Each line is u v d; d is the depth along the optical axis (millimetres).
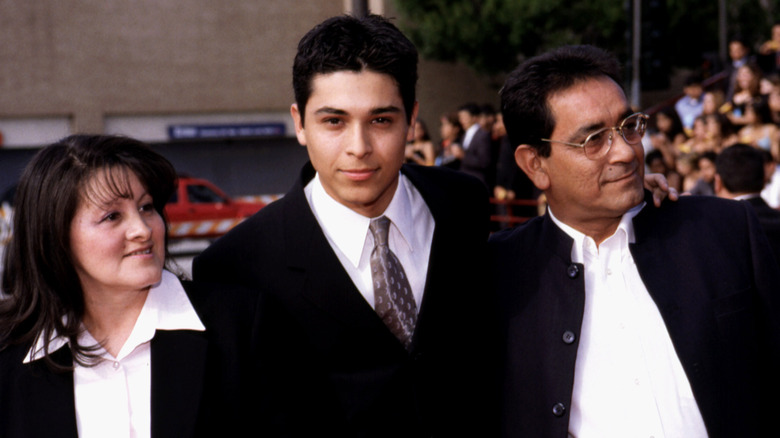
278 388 2002
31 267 1896
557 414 2043
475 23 17781
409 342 2178
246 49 21828
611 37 17250
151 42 20906
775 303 2025
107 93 20531
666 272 2057
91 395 1904
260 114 22203
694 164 7020
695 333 1986
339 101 1979
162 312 1976
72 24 20156
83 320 1973
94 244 1860
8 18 19609
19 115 19750
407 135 2139
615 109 2021
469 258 2352
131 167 1892
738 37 9344
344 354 2141
